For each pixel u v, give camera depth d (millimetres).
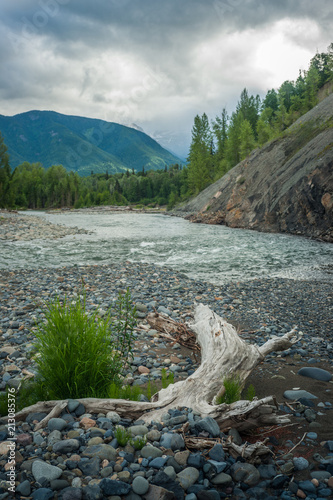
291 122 81500
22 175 154500
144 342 7184
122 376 5355
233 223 40906
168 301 10297
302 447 3545
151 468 2891
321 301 10672
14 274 14391
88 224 45562
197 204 72250
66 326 4457
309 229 30453
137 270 15391
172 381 4961
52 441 3166
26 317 8453
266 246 24500
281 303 10438
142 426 3475
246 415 3555
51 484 2650
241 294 11562
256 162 49469
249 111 109625
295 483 2922
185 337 7105
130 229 38156
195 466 2965
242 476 2938
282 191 36000
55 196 144500
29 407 3795
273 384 5316
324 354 6680
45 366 4387
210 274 15195
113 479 2705
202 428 3414
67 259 18875
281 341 5793
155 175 183125
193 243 26125
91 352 4426
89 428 3400
